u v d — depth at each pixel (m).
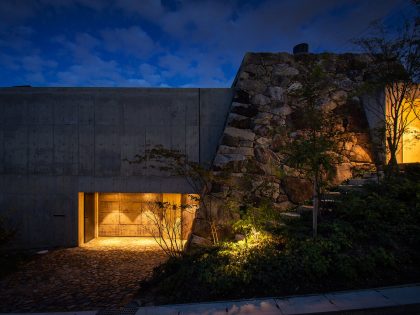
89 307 3.96
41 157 7.94
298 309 3.15
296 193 6.85
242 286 3.72
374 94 7.03
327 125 4.93
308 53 7.88
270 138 7.31
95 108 7.95
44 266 6.32
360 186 6.02
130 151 7.93
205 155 7.93
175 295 3.75
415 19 5.39
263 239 4.78
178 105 7.98
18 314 3.71
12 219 7.94
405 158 8.15
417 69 5.48
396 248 4.07
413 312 3.09
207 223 6.56
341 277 3.75
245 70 7.82
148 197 9.90
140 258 7.01
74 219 8.04
